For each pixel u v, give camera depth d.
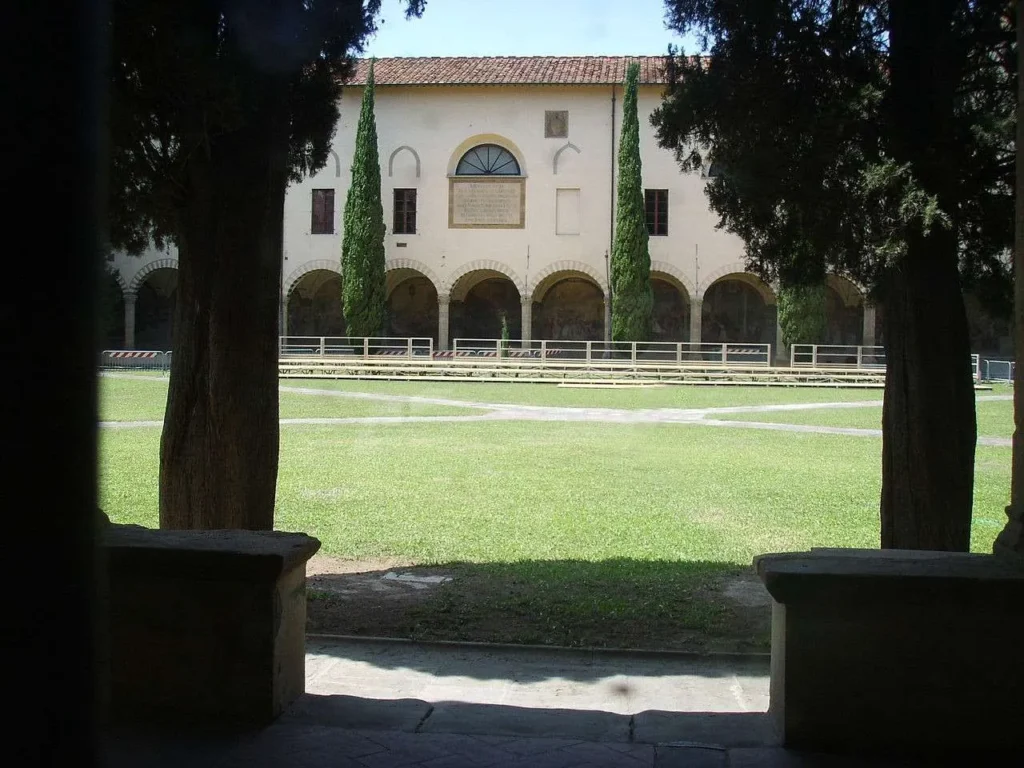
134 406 23.42
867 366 37.09
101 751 3.06
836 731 3.52
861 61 5.96
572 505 11.62
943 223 5.43
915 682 3.46
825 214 5.82
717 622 6.56
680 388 33.47
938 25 5.82
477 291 42.88
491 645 5.98
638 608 6.93
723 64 6.31
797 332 37.50
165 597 3.82
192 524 6.56
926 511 6.08
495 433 19.48
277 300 6.71
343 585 7.69
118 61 5.09
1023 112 3.68
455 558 8.77
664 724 3.93
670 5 6.39
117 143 5.55
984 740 3.44
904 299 6.12
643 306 37.94
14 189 2.78
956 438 6.08
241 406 6.51
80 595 2.97
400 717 3.96
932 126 5.82
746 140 6.34
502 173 40.44
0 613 2.83
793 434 19.89
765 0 5.93
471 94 40.34
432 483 13.20
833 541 9.66
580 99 39.97
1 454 2.82
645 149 39.81
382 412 23.81
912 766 3.41
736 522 10.65
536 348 42.31
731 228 6.74
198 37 5.39
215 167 6.41
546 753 3.57
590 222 39.94
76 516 2.95
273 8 6.16
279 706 3.88
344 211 39.03
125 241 6.75
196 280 6.62
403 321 43.03
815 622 3.52
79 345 2.94
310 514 10.92
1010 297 6.54
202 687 3.82
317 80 7.35
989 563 3.57
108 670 3.54
